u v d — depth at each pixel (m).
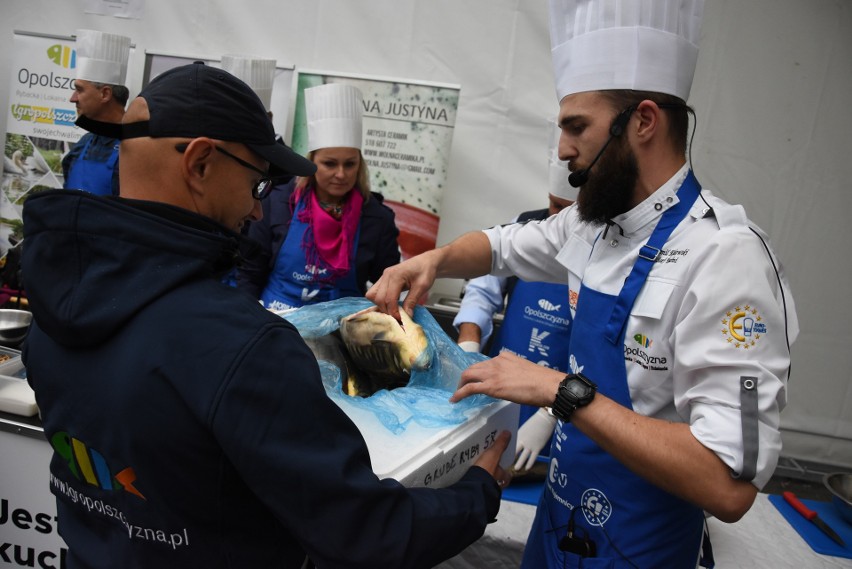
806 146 2.65
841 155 2.63
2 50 3.07
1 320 1.80
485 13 2.78
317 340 1.09
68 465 0.73
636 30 0.94
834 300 2.75
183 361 0.64
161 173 0.70
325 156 2.16
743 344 0.86
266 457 0.63
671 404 0.99
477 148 2.90
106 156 2.47
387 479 0.73
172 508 0.67
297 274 2.23
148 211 0.68
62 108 2.91
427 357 1.07
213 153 0.70
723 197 2.75
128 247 0.66
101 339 0.67
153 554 0.70
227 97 0.70
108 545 0.73
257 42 2.95
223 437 0.63
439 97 2.71
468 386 0.97
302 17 2.90
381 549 0.68
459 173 2.92
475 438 0.99
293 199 2.27
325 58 2.92
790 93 2.62
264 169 0.78
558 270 1.33
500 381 0.96
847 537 1.72
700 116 2.69
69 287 0.67
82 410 0.68
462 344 1.91
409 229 2.80
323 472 0.65
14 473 1.43
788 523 1.78
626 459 0.88
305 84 2.80
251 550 0.72
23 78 2.90
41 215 0.66
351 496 0.66
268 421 0.64
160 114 0.68
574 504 1.09
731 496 0.83
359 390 1.11
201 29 2.97
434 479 0.89
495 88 2.84
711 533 1.68
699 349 0.88
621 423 0.88
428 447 0.89
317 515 0.66
